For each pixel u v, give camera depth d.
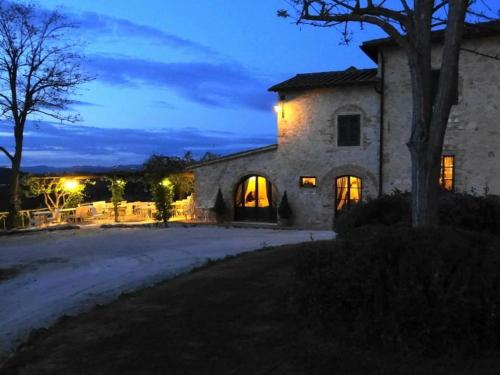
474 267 4.06
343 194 19.03
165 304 6.25
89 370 4.31
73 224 21.11
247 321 5.22
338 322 4.50
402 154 17.72
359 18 5.70
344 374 3.80
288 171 19.86
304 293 4.75
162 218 20.44
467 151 16.64
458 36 5.05
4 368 4.64
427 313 4.00
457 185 16.73
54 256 12.66
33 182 22.58
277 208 20.14
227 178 21.20
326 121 19.12
